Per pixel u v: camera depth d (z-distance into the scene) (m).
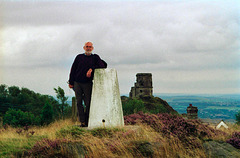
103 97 8.02
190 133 7.12
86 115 8.30
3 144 6.95
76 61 8.18
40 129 11.27
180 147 6.19
